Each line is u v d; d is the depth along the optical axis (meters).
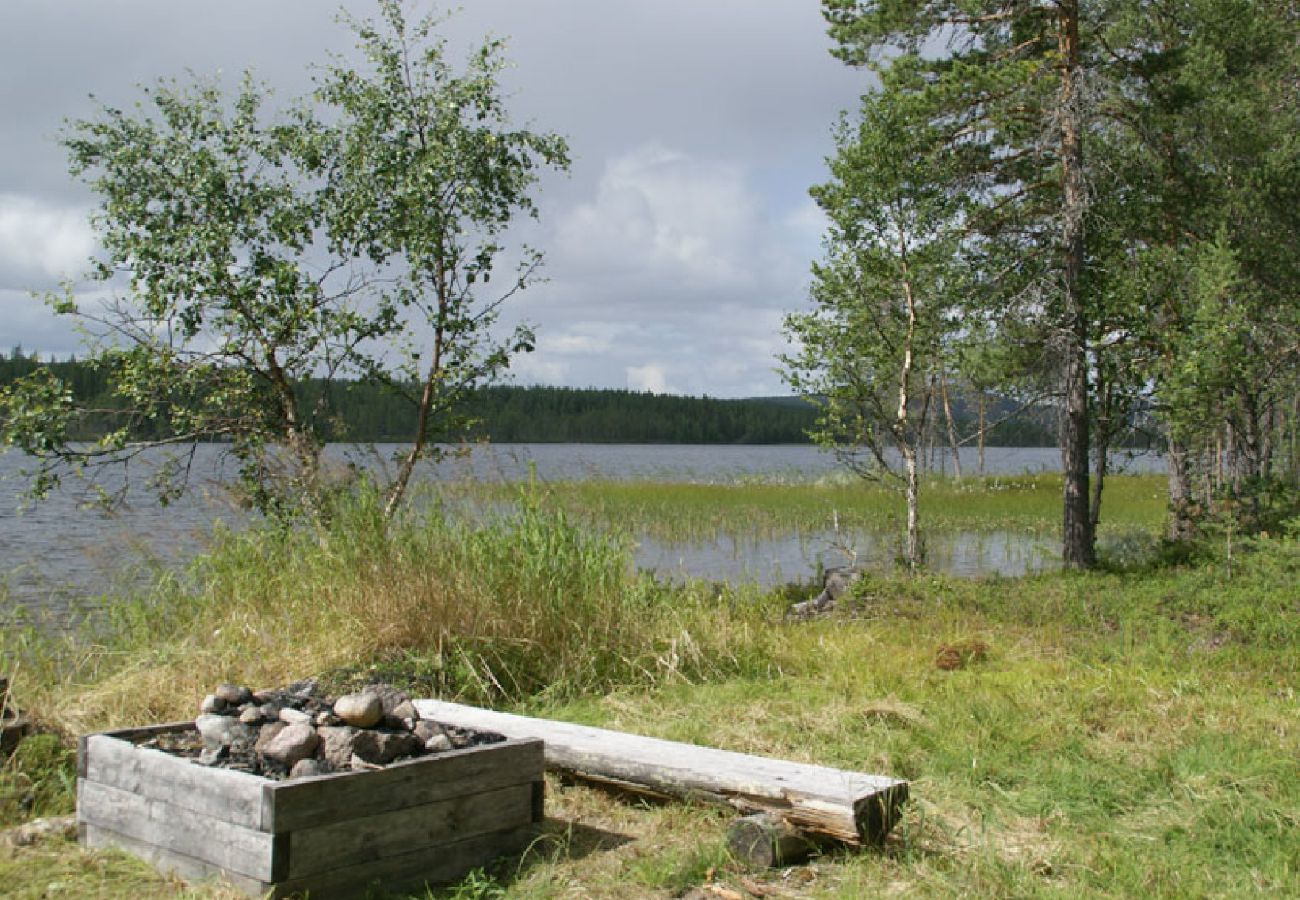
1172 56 17.44
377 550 8.07
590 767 5.46
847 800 4.54
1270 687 8.49
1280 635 10.45
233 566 8.85
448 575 8.02
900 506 27.91
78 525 17.45
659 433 117.44
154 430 11.80
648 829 4.96
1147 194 17.91
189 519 11.96
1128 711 7.04
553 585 8.31
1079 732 6.53
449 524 8.62
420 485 9.73
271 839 3.92
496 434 95.12
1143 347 17.08
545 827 4.89
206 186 11.48
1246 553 14.08
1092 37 17.72
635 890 4.28
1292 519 15.05
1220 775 5.64
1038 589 13.30
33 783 5.19
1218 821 5.04
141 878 4.14
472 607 7.93
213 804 4.10
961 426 32.56
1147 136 17.67
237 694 4.93
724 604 10.37
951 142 16.84
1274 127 18.45
